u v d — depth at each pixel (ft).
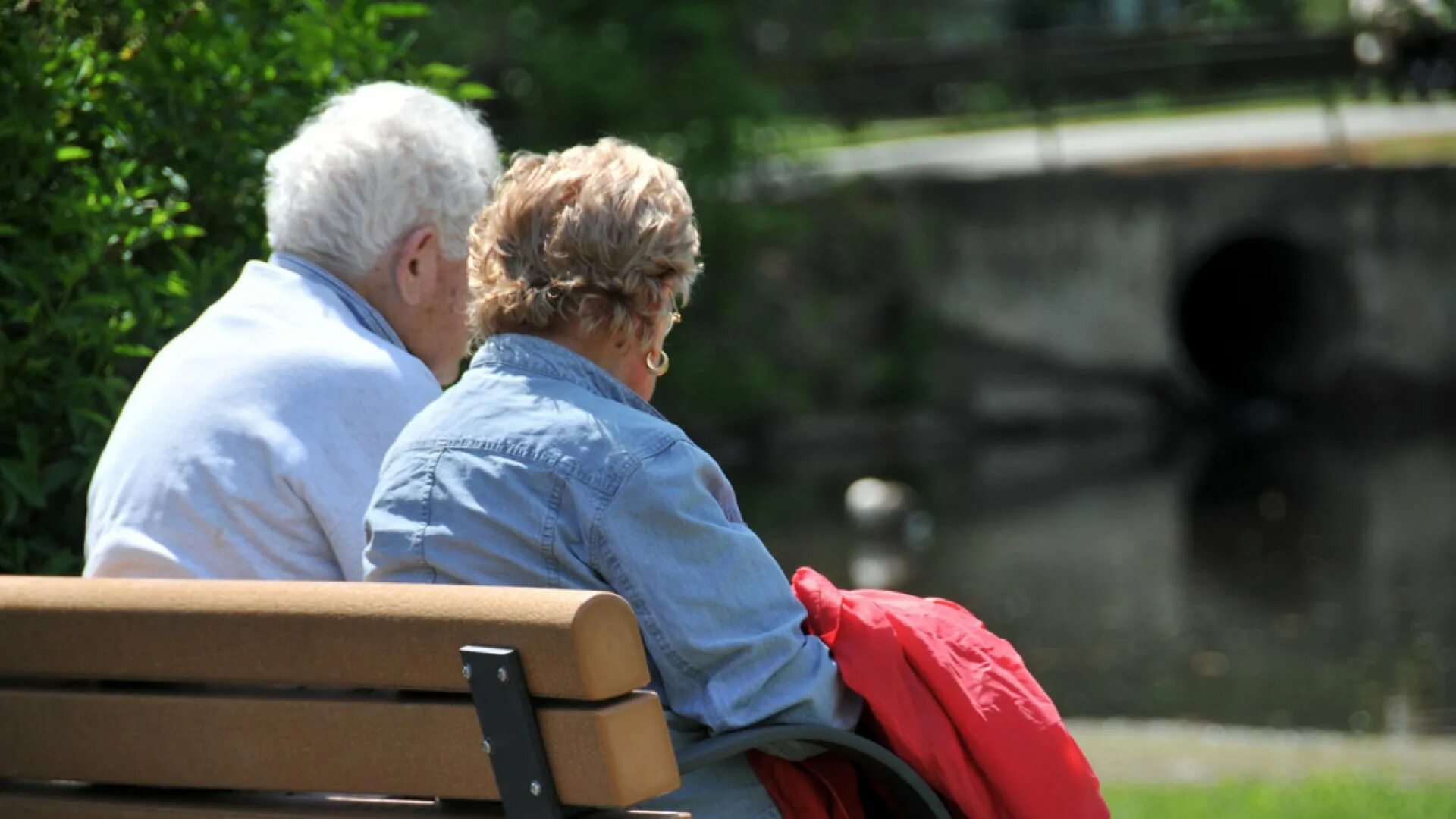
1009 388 255.70
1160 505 195.93
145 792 25.04
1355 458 225.97
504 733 20.75
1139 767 73.82
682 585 24.25
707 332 245.04
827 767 26.89
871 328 253.24
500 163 34.58
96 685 25.11
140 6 41.29
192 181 41.73
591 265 26.17
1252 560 163.63
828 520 190.29
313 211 31.86
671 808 25.55
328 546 29.78
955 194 254.27
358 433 29.94
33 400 36.76
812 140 281.13
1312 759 74.74
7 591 24.76
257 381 29.81
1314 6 290.56
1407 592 147.23
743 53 259.60
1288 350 272.72
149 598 23.41
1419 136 274.16
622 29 237.45
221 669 23.18
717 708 24.21
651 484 24.40
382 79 44.68
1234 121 307.99
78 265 36.52
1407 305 257.55
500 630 20.58
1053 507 196.75
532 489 24.76
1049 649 131.03
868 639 25.94
